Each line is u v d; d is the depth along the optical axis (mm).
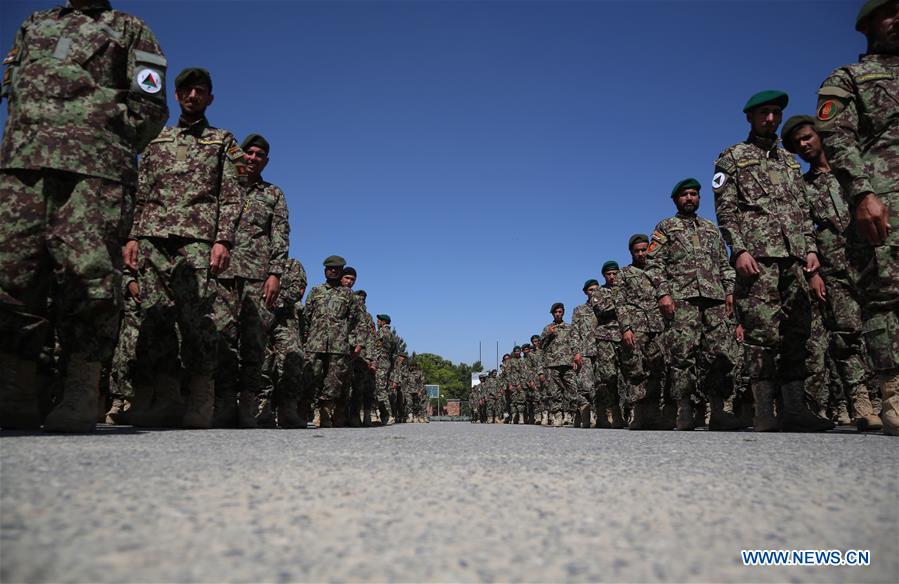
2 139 3174
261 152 6293
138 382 4996
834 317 5859
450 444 3236
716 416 6504
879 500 1548
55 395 3883
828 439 3484
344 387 9055
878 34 3854
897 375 3674
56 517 1218
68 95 3186
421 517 1332
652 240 6930
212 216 4824
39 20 3340
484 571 976
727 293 7188
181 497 1461
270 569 963
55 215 3162
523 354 19812
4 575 887
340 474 1907
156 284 4789
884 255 3627
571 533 1213
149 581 892
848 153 3686
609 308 9531
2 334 3105
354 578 932
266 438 3445
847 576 990
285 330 7270
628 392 8062
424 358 77875
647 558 1057
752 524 1300
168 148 4848
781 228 5070
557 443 3383
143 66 3408
